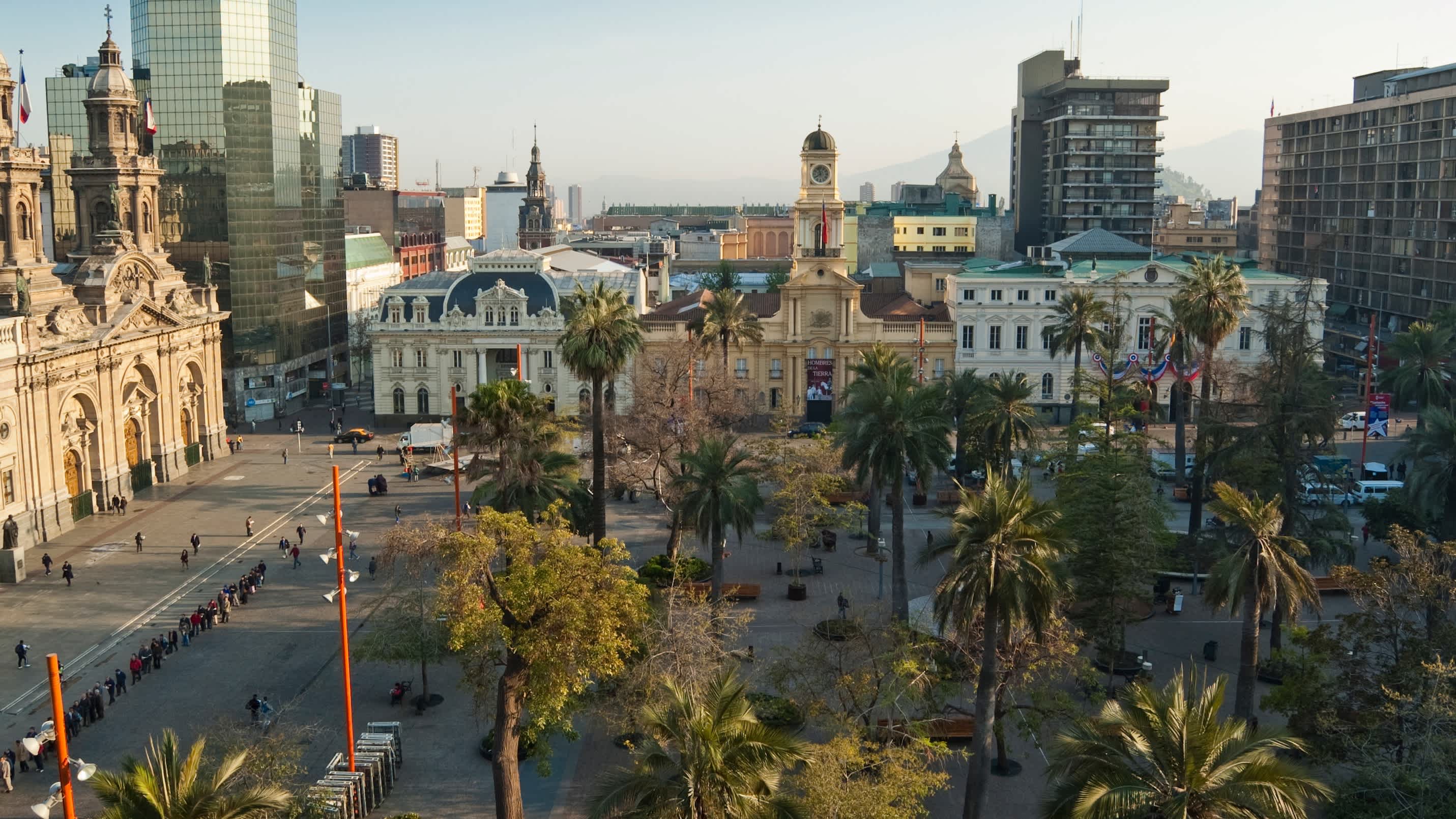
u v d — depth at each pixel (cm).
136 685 6994
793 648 6819
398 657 6322
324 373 17762
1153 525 7444
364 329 19150
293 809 3872
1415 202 17588
